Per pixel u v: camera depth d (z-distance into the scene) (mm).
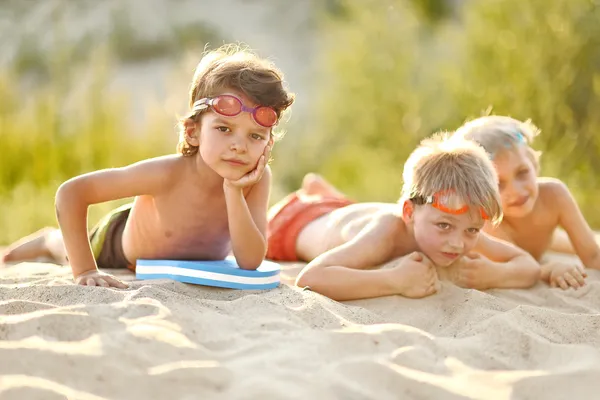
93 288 3334
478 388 2617
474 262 4023
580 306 3885
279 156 11484
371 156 10727
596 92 8992
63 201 3699
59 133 8977
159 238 4000
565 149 8977
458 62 10664
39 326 2754
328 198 5238
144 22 18281
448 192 3684
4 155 8578
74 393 2377
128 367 2533
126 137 9141
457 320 3406
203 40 18000
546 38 9414
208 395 2422
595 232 7141
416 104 11047
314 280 3729
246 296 3328
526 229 4754
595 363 2777
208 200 3898
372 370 2635
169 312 2951
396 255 4031
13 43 16969
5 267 4797
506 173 4391
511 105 9430
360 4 12180
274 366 2605
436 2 16281
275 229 5133
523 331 3064
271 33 18750
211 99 3551
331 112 11758
